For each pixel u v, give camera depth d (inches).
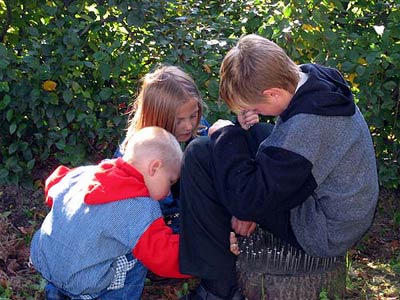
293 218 123.2
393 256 159.6
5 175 175.9
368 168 120.8
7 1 173.8
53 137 175.6
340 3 168.9
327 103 113.2
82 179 131.6
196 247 124.1
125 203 123.6
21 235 164.4
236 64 115.0
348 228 121.9
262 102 115.4
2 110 177.6
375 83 167.8
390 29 166.7
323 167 115.6
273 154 112.4
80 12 173.9
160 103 138.9
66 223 125.6
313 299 128.2
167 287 143.7
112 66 171.2
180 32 169.8
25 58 165.3
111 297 128.0
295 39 165.9
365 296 135.8
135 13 168.9
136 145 127.3
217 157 117.7
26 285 142.3
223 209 122.8
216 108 167.0
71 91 170.6
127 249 124.7
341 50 164.9
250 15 174.9
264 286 127.6
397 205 182.2
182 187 122.8
